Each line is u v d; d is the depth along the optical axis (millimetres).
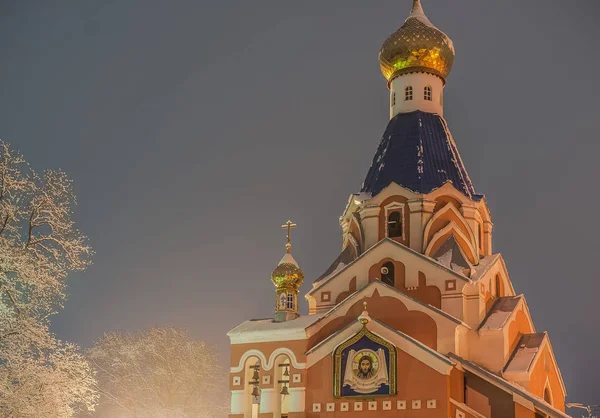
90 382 44906
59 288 44781
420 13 65500
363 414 47469
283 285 55375
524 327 56062
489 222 59906
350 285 55688
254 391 51094
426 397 46375
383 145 61500
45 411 41969
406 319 50500
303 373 49625
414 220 56250
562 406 57344
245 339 52062
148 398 78938
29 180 45625
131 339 82875
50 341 43531
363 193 59219
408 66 63094
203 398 81188
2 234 42719
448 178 58219
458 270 53375
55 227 44281
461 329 50344
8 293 42375
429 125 61281
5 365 42000
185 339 83875
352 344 48844
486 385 48531
